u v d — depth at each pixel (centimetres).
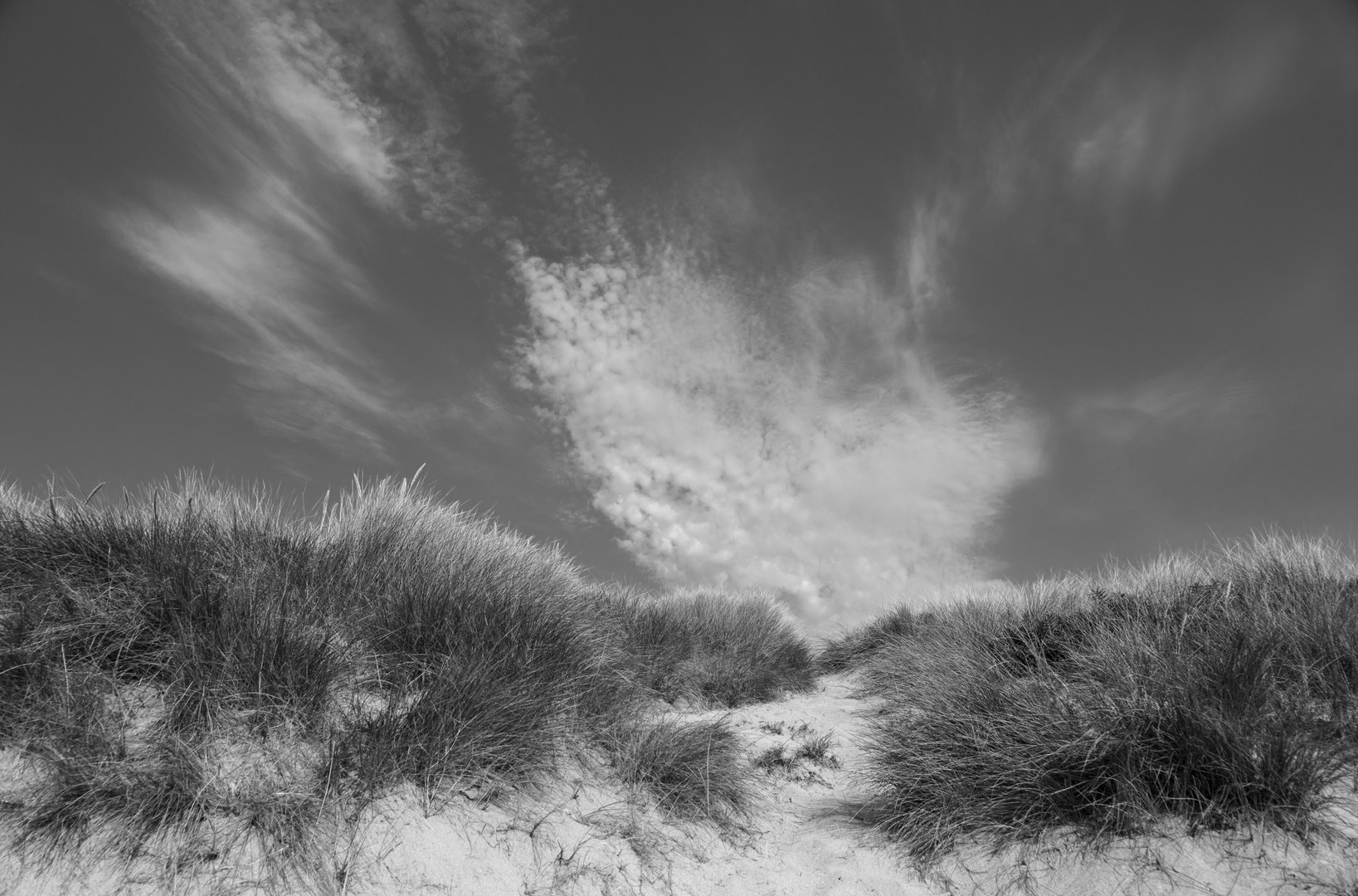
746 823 414
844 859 366
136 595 347
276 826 282
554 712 415
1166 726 336
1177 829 312
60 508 392
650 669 636
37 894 243
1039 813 346
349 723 342
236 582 378
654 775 420
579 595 607
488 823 331
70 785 268
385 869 288
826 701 742
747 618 887
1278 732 321
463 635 419
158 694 323
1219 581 549
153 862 260
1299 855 285
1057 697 392
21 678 297
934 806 376
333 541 479
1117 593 633
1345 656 388
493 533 593
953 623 719
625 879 334
